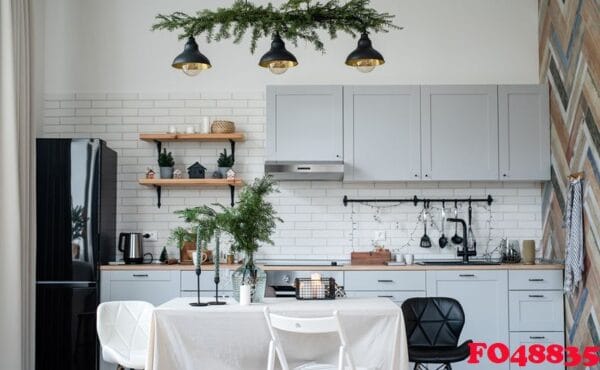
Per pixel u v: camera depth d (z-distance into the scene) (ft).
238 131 20.61
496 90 19.51
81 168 18.43
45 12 20.77
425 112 19.42
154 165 20.56
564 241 18.66
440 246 20.24
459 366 18.24
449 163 19.36
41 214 18.33
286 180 20.47
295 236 20.47
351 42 20.75
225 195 20.49
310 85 19.63
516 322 18.26
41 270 18.21
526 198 20.48
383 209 20.48
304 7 19.35
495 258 20.30
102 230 18.75
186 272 18.49
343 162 19.26
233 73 20.72
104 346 13.55
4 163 16.30
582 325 17.26
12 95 16.43
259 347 11.87
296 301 13.15
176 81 20.71
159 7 20.85
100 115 20.63
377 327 11.78
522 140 19.47
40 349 18.07
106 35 20.76
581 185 17.34
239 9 11.41
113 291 18.45
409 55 20.79
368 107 19.42
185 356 11.78
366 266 18.44
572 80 18.02
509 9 20.85
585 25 17.19
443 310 15.02
